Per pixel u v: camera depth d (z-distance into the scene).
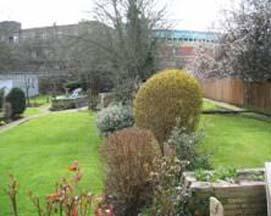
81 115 21.48
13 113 21.81
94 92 24.12
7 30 35.00
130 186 5.85
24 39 37.12
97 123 12.91
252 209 5.27
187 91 9.62
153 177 5.49
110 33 18.80
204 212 5.14
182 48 23.14
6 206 6.62
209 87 29.05
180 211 5.20
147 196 5.82
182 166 5.98
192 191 5.23
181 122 9.52
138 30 17.78
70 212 3.35
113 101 16.66
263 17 18.70
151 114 9.62
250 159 9.57
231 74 20.88
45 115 22.89
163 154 7.57
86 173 8.55
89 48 19.61
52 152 11.51
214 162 8.85
